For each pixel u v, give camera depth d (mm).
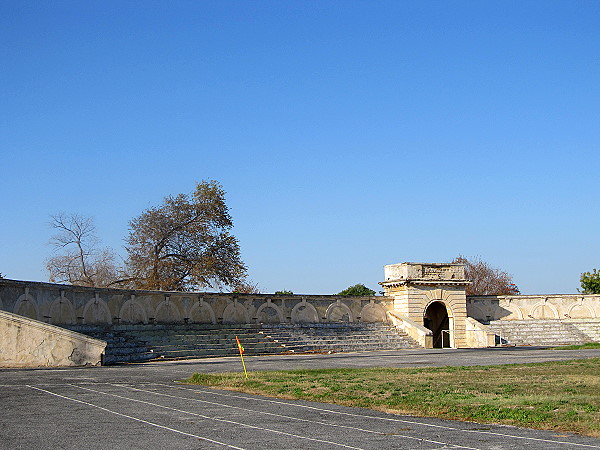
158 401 17609
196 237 64688
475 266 97188
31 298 34375
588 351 39562
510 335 56375
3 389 19891
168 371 27297
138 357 34969
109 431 13172
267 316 49906
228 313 47656
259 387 20422
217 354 40281
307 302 52188
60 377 23828
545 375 23500
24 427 13531
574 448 11727
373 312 55438
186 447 11742
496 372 25078
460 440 12484
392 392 18969
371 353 43062
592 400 16922
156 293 43000
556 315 60594
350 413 15766
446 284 55812
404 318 54156
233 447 11789
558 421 14156
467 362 32312
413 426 14008
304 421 14617
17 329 29000
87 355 29750
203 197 66375
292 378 23016
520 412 15164
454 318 55844
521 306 60031
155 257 63469
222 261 64625
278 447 11812
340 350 47125
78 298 37719
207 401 17734
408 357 37156
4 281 32062
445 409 15883
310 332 49844
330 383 21266
